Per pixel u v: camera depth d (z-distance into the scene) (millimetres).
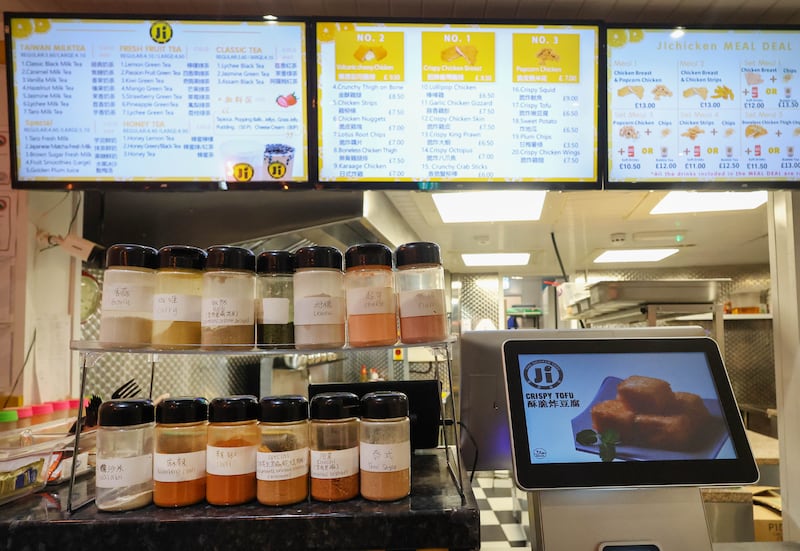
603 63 1423
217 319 1070
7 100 1452
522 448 1057
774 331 1641
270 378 3201
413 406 1384
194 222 1996
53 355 1610
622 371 1152
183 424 1022
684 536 1046
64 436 1264
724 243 3902
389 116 1417
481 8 1438
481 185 1430
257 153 1406
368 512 966
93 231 1931
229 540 943
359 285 1091
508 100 1429
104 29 1379
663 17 1479
